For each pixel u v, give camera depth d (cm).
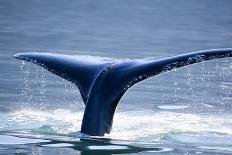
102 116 2873
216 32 8944
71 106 3825
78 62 2931
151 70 2778
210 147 2847
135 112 3603
